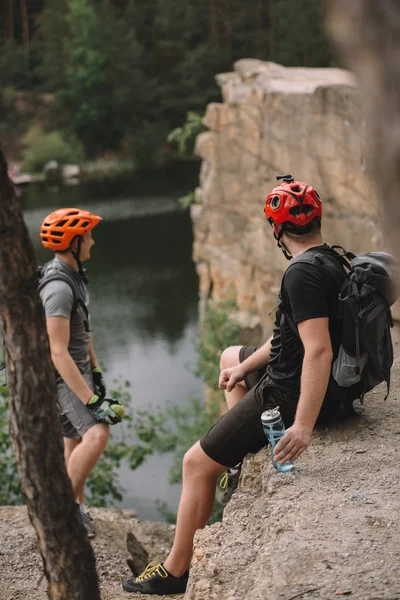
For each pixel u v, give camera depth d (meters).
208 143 14.39
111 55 63.62
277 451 2.65
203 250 15.34
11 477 6.65
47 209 41.41
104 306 26.12
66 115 63.09
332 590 2.15
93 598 2.09
